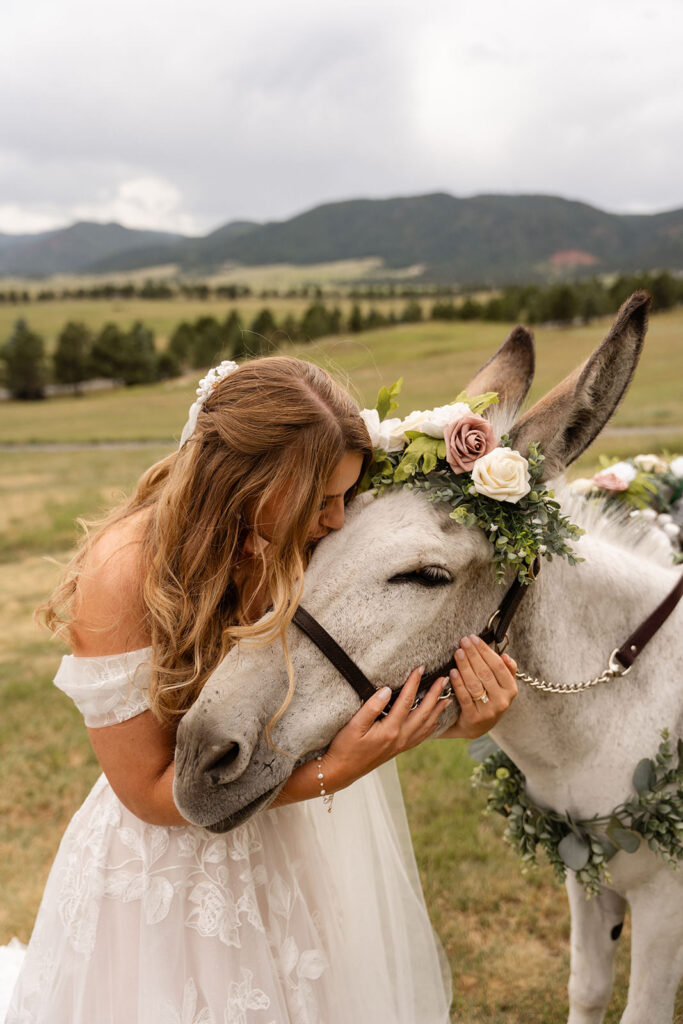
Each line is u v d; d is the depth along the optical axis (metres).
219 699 1.52
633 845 1.98
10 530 13.41
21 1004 1.89
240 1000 1.73
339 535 1.70
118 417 46.59
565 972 3.22
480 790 4.57
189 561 1.66
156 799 1.69
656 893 2.08
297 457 1.60
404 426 1.81
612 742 1.99
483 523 1.68
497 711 1.71
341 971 2.00
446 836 4.09
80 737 5.50
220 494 1.63
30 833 4.39
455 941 3.42
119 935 1.77
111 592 1.68
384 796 2.26
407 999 2.12
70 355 76.75
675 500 2.78
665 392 32.16
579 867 2.00
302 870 2.00
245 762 1.49
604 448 16.30
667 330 59.81
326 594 1.62
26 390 71.56
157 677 1.65
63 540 12.61
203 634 1.71
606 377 1.75
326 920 2.01
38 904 3.74
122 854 1.79
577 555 1.94
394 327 96.06
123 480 18.78
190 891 1.76
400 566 1.62
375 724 1.62
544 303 85.62
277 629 1.57
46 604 1.77
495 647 1.78
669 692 2.04
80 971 1.78
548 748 2.01
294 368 1.71
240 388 1.66
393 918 2.15
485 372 2.13
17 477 21.28
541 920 3.54
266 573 1.65
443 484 1.71
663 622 2.04
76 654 1.73
